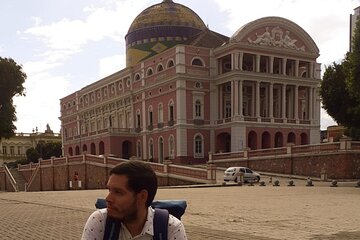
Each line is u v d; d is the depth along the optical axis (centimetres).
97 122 8081
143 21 7444
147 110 6625
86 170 4972
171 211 306
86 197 2225
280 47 5991
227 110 6159
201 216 1234
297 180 3822
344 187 2798
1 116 3862
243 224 1064
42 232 998
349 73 2917
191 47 5956
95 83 8050
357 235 888
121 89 7319
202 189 2802
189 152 5856
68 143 8888
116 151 6844
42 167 5928
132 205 254
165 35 7238
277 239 827
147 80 6600
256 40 5859
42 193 2842
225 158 5125
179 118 5819
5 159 11162
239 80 5703
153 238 262
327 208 1426
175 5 7525
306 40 6197
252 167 4703
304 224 1054
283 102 6050
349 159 3666
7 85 3847
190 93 5909
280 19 6000
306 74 6319
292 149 4225
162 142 6247
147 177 256
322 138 8138
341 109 4122
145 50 7350
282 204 1590
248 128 5741
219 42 6575
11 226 1120
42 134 11831
